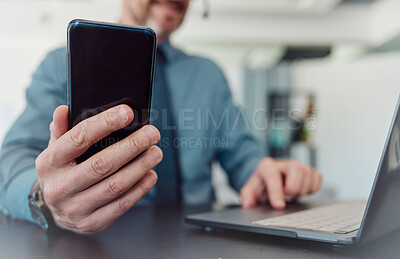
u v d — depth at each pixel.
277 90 3.32
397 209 0.33
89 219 0.34
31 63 3.58
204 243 0.35
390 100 3.21
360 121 3.31
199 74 1.04
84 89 0.31
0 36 3.35
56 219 0.37
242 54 4.52
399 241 0.34
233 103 1.12
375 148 3.25
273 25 3.72
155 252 0.31
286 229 0.35
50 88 0.77
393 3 3.43
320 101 3.36
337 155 3.27
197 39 3.63
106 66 0.31
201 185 0.95
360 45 4.02
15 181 0.48
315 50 4.30
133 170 0.32
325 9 3.50
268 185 0.61
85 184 0.32
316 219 0.41
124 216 0.55
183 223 0.48
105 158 0.31
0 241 0.36
